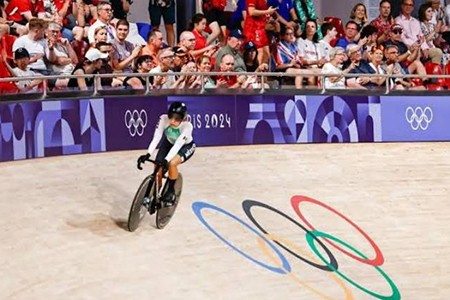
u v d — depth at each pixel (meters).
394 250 13.89
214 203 13.91
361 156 16.06
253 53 16.41
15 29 14.97
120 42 15.55
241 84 16.14
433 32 19.39
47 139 14.09
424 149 16.61
